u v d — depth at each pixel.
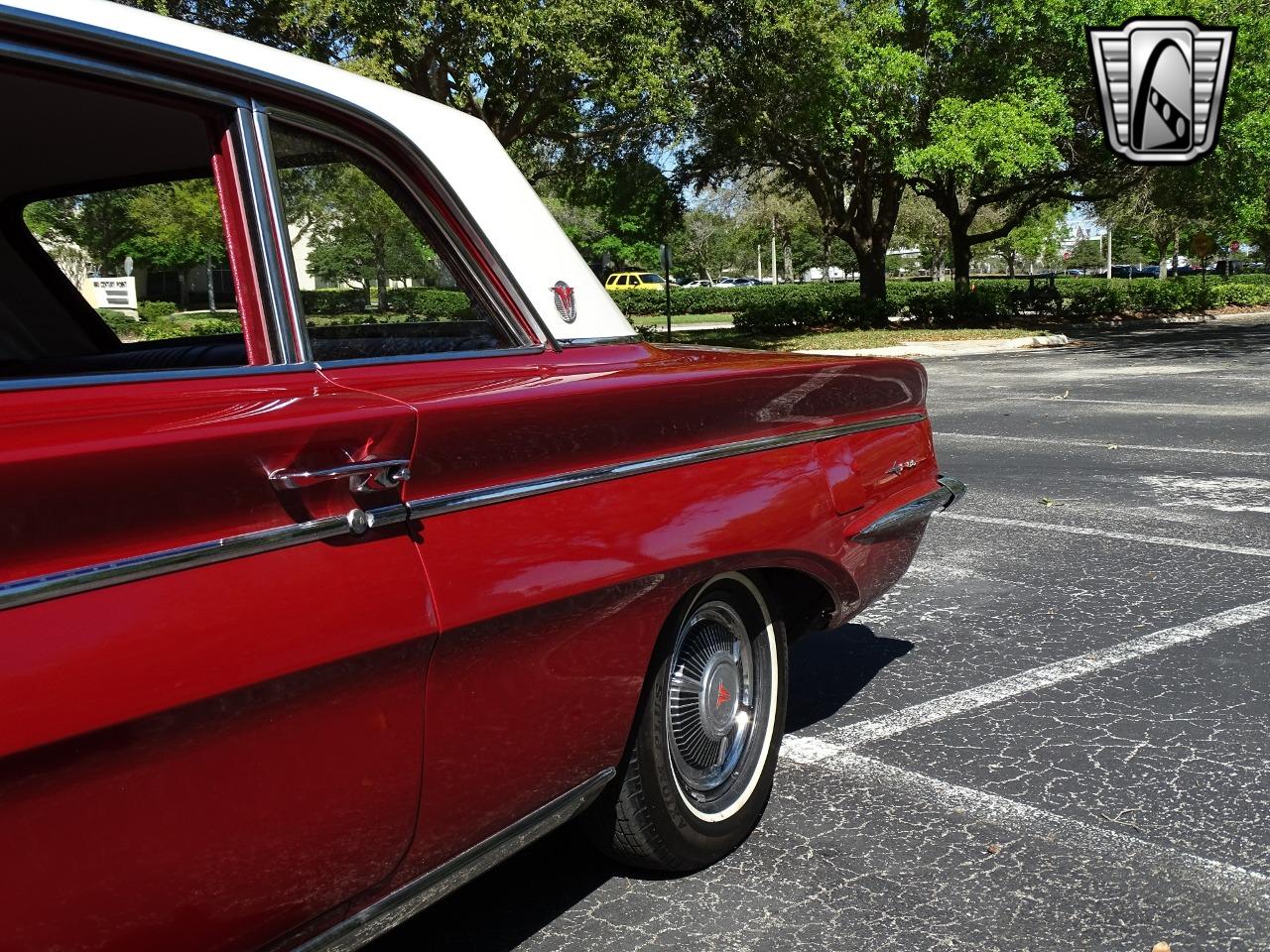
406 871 1.92
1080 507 7.31
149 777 1.46
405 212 2.17
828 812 3.24
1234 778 3.43
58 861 1.37
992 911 2.72
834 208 30.59
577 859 2.97
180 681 1.47
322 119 2.01
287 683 1.61
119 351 2.16
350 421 1.74
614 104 19.89
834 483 3.01
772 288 58.53
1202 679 4.25
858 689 4.23
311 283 1.97
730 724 2.91
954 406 13.31
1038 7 23.89
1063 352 23.05
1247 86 24.64
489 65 18.77
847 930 2.64
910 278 93.44
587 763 2.33
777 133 26.03
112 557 1.44
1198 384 15.06
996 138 23.19
